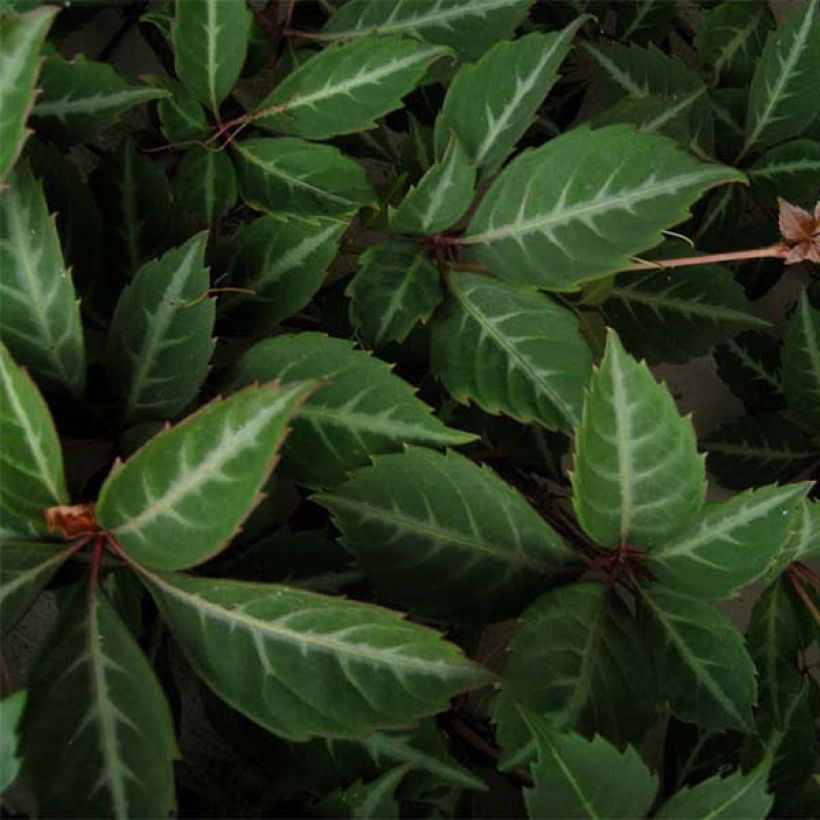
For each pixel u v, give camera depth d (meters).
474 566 0.44
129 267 0.46
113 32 0.55
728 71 0.55
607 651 0.43
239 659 0.41
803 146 0.53
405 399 0.44
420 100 0.52
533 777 0.41
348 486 0.43
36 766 0.40
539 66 0.46
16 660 0.50
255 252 0.46
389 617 0.40
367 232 0.53
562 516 0.51
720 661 0.44
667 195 0.44
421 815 0.45
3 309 0.42
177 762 0.49
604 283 0.50
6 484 0.40
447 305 0.46
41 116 0.45
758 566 0.43
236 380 0.44
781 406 0.54
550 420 0.45
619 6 0.55
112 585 0.43
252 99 0.53
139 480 0.40
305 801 0.45
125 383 0.44
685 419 0.42
